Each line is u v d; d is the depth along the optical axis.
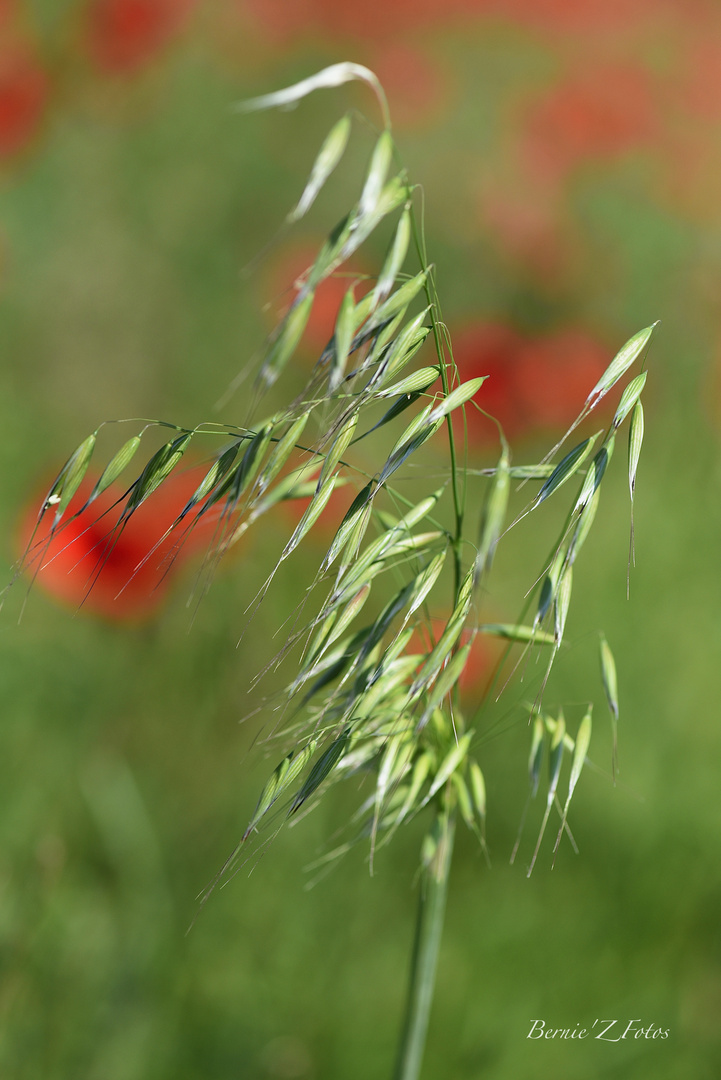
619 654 1.54
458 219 2.61
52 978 1.08
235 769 1.32
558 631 0.88
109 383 2.29
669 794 1.33
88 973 1.09
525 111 2.81
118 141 2.78
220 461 0.89
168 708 1.38
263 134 2.91
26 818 1.22
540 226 2.35
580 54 3.14
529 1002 1.11
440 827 0.93
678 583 1.66
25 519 1.19
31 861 1.14
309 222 2.78
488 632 0.93
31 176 2.64
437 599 1.62
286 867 1.22
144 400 2.28
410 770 0.93
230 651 1.39
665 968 1.15
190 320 2.43
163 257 2.56
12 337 2.36
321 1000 1.11
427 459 1.86
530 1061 1.08
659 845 1.27
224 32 3.05
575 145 2.47
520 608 1.68
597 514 1.88
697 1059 1.08
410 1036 0.94
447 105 2.89
